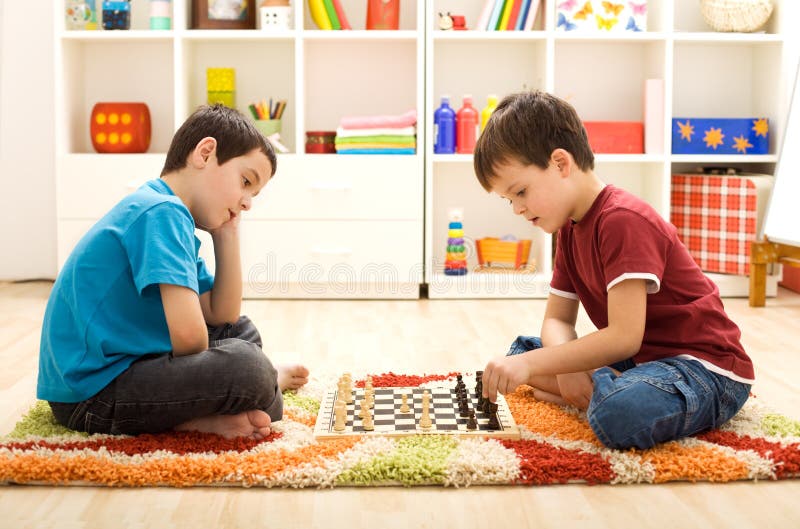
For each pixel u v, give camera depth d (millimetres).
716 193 3066
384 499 1251
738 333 1534
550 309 1723
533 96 1480
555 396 1675
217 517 1188
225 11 3123
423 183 3105
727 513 1203
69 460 1306
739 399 1498
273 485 1286
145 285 1388
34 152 3346
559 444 1430
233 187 1521
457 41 3307
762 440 1445
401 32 3031
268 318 2684
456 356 2184
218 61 3314
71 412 1477
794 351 2219
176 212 1441
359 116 3346
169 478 1289
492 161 1470
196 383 1409
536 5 3105
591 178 1502
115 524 1165
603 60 3365
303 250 3021
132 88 3320
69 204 3014
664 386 1404
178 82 3064
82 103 3270
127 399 1422
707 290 1528
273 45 3305
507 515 1199
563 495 1267
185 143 1521
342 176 2998
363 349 2264
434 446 1392
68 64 3123
